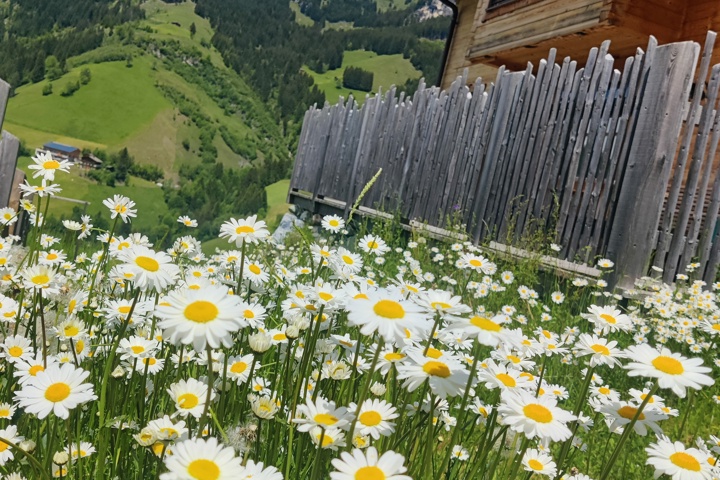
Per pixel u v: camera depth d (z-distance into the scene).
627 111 5.73
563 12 9.80
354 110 12.56
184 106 171.12
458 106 8.69
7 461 1.34
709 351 3.95
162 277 1.34
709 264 5.50
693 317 4.24
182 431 1.30
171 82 178.75
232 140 169.88
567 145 6.46
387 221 8.59
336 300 1.59
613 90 5.96
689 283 5.46
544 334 2.14
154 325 1.77
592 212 5.93
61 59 170.50
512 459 1.50
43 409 1.16
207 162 155.75
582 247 5.93
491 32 11.98
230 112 184.12
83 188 124.81
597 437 2.79
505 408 1.23
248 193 123.50
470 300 4.49
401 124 10.40
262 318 1.83
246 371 1.63
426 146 9.44
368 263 4.53
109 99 160.25
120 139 149.88
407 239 9.38
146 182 137.25
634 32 8.91
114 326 1.95
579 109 6.33
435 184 8.98
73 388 1.20
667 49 5.43
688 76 5.34
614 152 5.79
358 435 1.33
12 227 4.34
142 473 1.45
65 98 156.50
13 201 4.86
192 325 1.00
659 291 4.86
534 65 12.38
